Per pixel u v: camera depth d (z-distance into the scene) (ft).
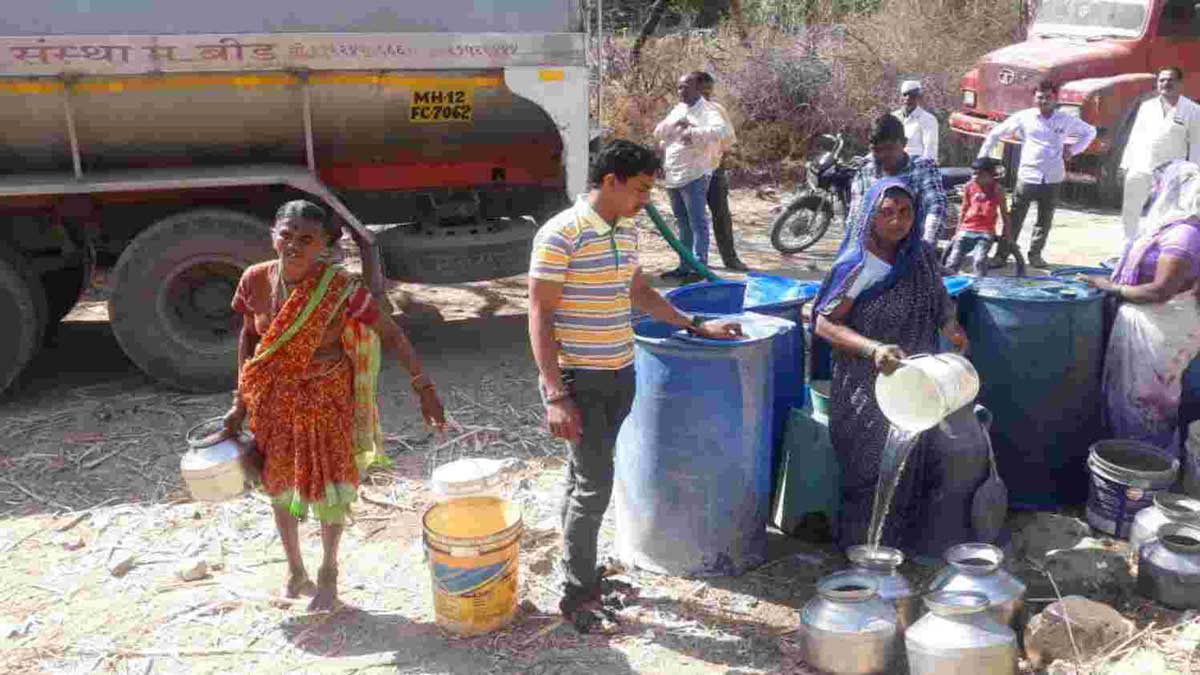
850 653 12.05
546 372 12.26
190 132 21.59
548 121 23.67
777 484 15.98
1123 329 15.87
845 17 56.54
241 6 20.66
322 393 12.82
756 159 46.83
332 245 21.52
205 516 16.52
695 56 50.49
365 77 21.66
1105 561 13.98
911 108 32.37
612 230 12.37
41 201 21.18
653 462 14.17
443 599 13.12
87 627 13.61
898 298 13.58
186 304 21.38
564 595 13.50
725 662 12.73
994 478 14.56
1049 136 31.86
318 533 15.96
